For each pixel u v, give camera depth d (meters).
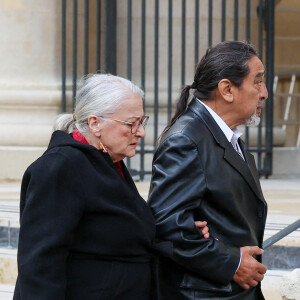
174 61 21.11
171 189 7.10
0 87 20.59
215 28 21.14
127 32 19.55
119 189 6.84
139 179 19.52
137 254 6.98
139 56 21.27
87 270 6.78
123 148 7.02
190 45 21.11
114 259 6.87
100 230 6.77
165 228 7.05
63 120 7.23
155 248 7.10
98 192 6.75
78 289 6.74
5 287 12.06
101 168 6.84
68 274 6.75
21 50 20.69
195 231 7.03
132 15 21.22
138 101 7.02
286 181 20.16
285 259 10.94
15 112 20.59
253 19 21.88
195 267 7.09
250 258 7.22
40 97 20.45
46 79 20.77
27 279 6.44
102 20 21.55
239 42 7.48
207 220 7.18
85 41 19.56
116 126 6.94
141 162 19.38
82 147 6.80
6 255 12.33
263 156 21.95
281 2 27.91
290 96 25.83
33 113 20.58
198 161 7.09
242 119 7.51
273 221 12.04
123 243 6.85
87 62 19.58
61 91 20.62
